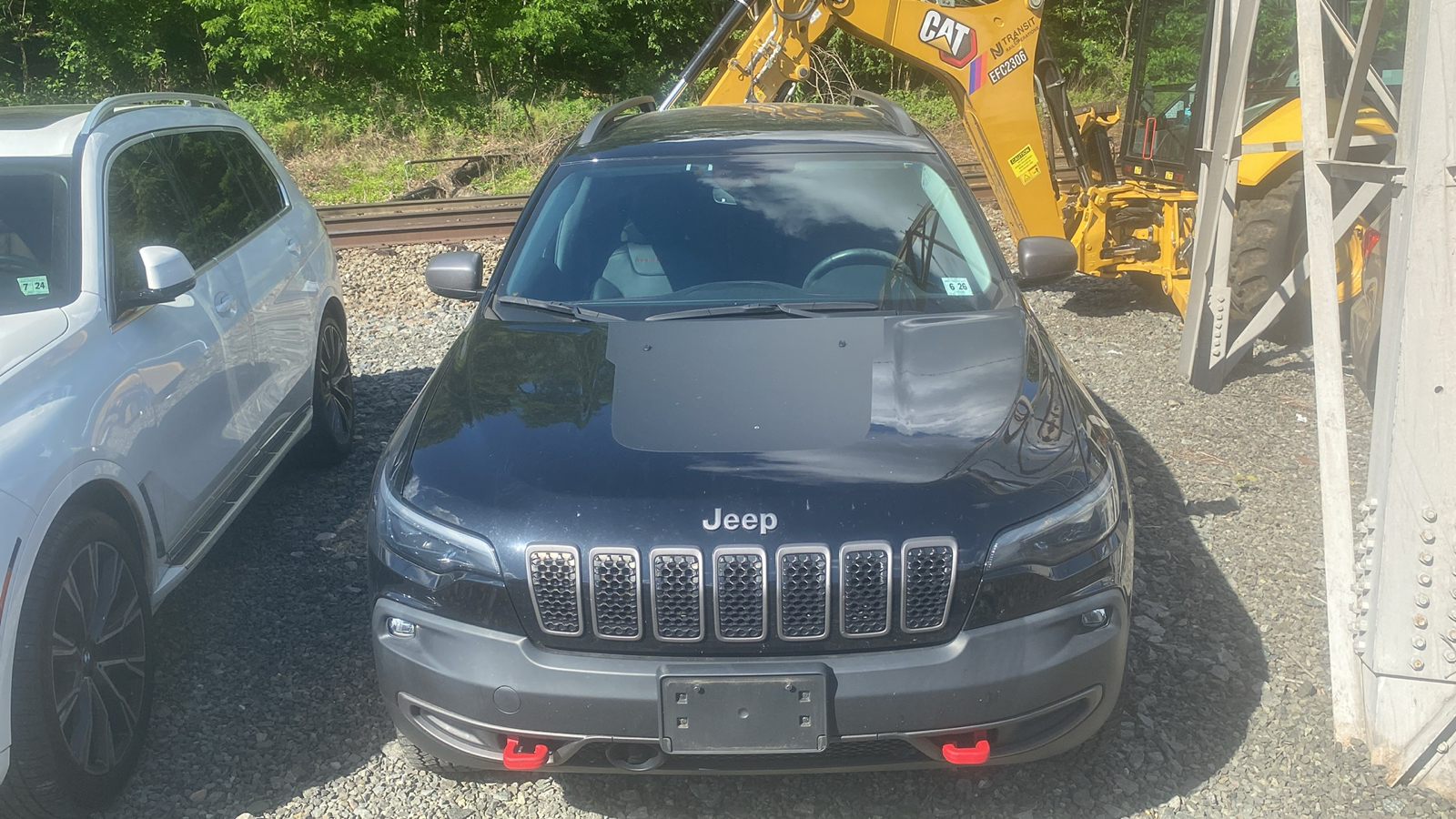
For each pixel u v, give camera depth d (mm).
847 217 3928
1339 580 3445
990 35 7137
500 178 13898
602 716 2598
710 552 2584
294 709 3543
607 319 3562
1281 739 3229
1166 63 7449
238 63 20828
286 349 4809
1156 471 5141
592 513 2648
